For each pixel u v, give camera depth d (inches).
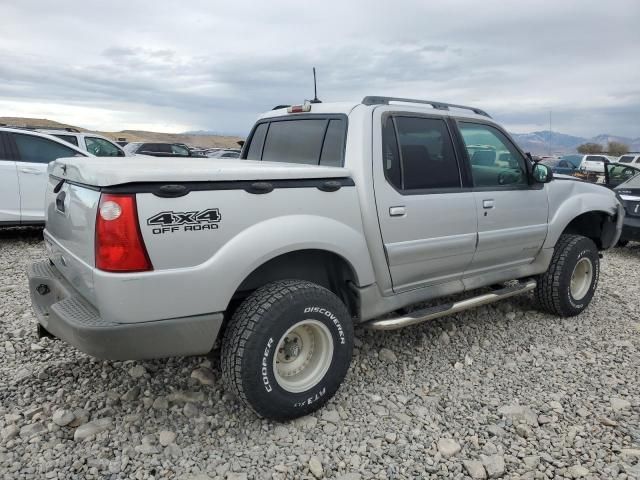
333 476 106.4
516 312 205.5
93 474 103.1
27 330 171.3
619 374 155.9
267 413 117.0
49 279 130.7
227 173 110.5
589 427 126.5
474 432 123.3
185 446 113.6
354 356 159.2
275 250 115.6
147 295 102.5
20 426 117.7
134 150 817.5
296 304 116.6
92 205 104.0
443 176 153.7
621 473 109.0
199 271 106.7
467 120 164.4
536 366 159.5
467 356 163.0
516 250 177.3
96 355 104.4
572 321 199.6
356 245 131.3
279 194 118.4
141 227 100.6
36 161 308.8
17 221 304.0
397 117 145.1
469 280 168.6
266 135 170.7
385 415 129.0
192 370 144.7
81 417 120.6
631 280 272.1
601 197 209.5
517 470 110.3
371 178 134.6
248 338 111.7
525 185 180.5
